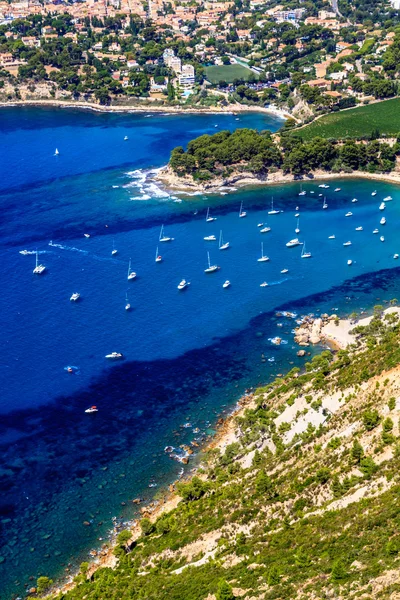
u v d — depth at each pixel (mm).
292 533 188500
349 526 180750
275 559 179000
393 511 177500
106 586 192875
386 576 153125
